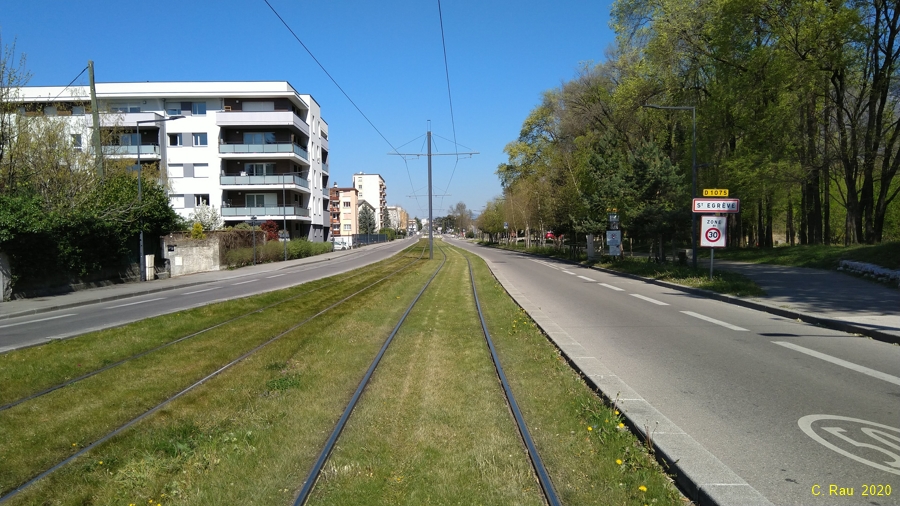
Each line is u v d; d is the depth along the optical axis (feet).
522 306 49.29
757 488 13.11
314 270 112.37
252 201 178.40
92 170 86.28
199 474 14.84
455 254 169.99
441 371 25.94
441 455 15.81
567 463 14.97
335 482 14.30
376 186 534.37
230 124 168.35
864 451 15.31
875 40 81.05
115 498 13.76
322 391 22.68
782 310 42.14
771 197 100.42
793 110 85.71
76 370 27.17
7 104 75.20
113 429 18.99
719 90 95.96
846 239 95.66
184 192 170.71
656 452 15.12
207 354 30.35
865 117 94.58
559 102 145.59
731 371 24.70
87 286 75.15
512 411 19.74
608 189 107.65
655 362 26.71
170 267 100.78
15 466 15.87
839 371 24.27
